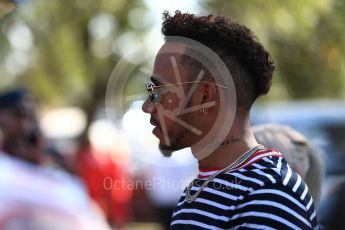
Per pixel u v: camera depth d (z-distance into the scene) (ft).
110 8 87.25
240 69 18.47
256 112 57.21
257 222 17.10
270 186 17.39
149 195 66.13
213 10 73.51
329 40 86.22
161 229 67.26
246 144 18.44
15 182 16.97
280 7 82.07
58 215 17.01
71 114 126.21
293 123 55.88
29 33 92.53
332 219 24.79
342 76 89.92
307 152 24.76
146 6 84.94
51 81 103.81
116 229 60.64
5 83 110.42
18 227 16.39
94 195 58.54
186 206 18.24
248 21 80.07
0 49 96.22
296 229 17.12
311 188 24.79
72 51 96.32
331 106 63.41
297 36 84.58
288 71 88.38
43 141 34.32
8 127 33.73
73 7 88.53
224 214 17.53
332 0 84.33
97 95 80.18
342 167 48.73
